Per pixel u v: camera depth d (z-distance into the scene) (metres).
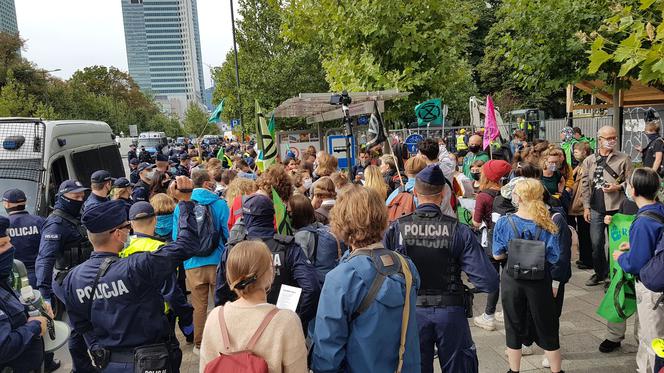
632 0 4.93
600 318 5.25
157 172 8.11
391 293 2.35
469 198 6.61
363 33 9.68
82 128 8.91
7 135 6.74
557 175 6.50
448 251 3.21
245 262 2.28
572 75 7.54
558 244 3.77
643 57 3.65
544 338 3.81
